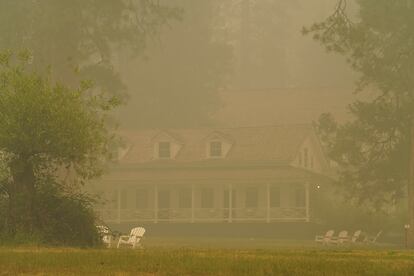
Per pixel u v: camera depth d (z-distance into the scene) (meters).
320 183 145.00
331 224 131.62
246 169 142.38
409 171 109.94
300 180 136.12
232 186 145.38
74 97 49.75
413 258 38.50
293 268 28.91
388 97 118.00
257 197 144.00
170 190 149.12
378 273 27.50
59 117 48.12
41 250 41.16
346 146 117.56
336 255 40.72
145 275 26.80
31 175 49.84
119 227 145.25
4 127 47.50
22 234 47.81
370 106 114.50
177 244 87.38
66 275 26.42
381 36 115.00
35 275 26.31
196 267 29.14
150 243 92.69
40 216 49.00
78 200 50.09
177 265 29.89
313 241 113.06
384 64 111.25
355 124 118.12
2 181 49.75
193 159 146.88
